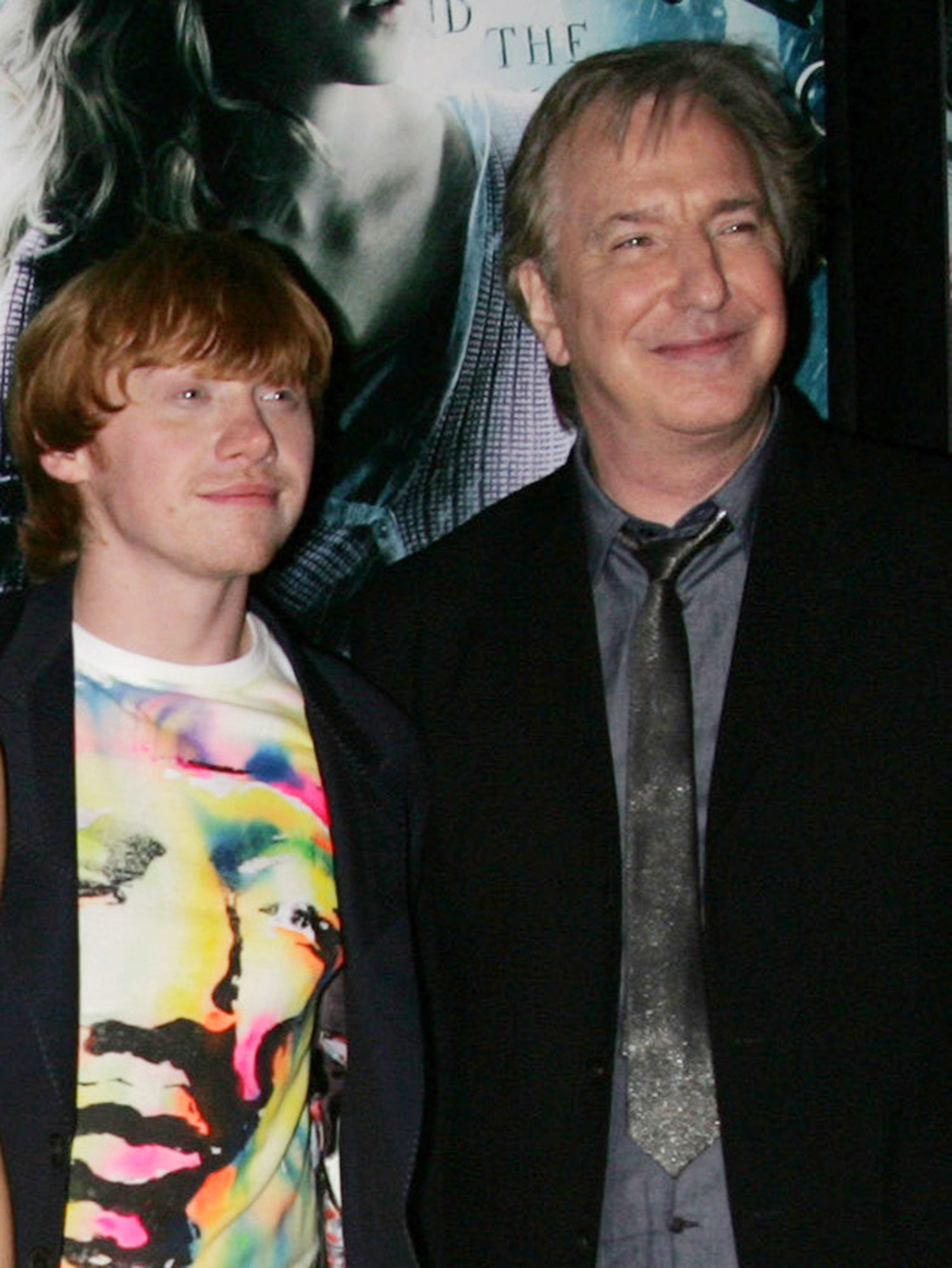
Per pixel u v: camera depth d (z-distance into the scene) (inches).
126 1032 56.1
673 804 63.6
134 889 57.2
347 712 65.6
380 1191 62.8
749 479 67.6
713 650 66.1
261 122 82.6
